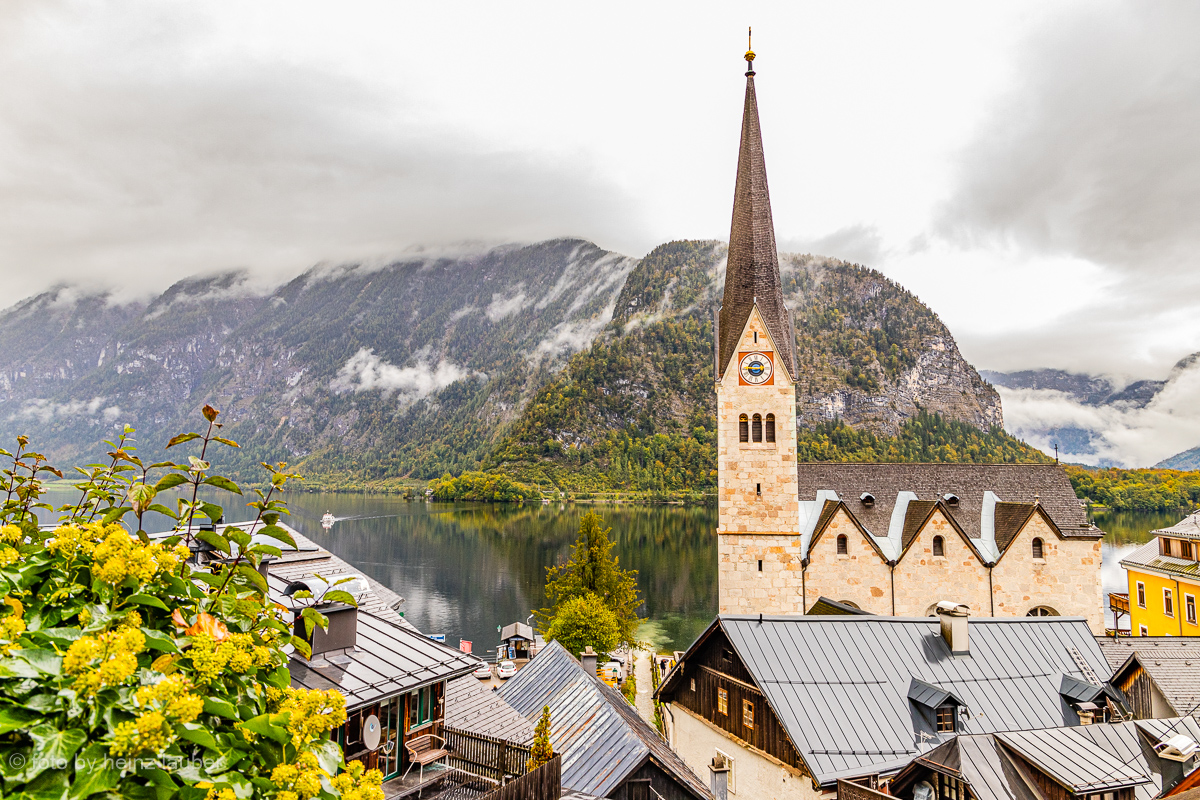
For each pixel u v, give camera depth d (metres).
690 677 38.28
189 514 8.85
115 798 5.67
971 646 34.38
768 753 31.19
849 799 26.09
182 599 7.98
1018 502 61.03
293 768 6.86
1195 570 60.75
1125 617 78.81
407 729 20.67
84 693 5.86
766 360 53.44
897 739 29.97
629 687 61.72
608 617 67.75
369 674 19.86
